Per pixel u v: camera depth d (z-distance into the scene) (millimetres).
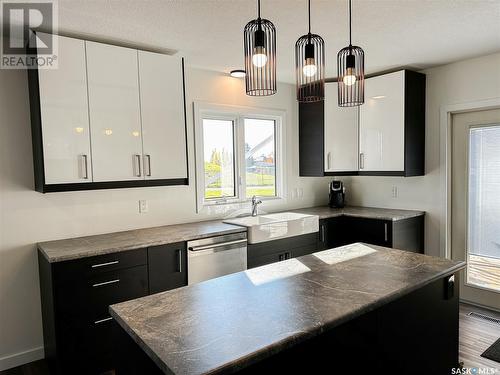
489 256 3492
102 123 2637
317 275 1880
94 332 2412
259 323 1326
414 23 2441
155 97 2887
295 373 1347
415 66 3611
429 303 1935
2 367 2588
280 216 3908
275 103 4141
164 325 1327
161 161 2941
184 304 1530
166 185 2980
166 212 3355
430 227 3850
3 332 2598
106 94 2646
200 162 3564
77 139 2533
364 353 1593
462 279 3697
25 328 2674
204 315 1409
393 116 3686
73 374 2348
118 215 3068
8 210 2582
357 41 2791
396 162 3684
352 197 4664
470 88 3428
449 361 2115
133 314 1436
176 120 3006
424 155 3838
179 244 2783
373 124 3875
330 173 4086
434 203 3801
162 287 2703
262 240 3273
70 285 2314
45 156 2414
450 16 2332
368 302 1503
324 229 3836
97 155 2623
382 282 1751
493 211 3447
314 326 1295
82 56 2535
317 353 1416
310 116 4215
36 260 2691
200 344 1178
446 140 3656
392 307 1708
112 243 2605
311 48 1636
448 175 3699
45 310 2559
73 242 2672
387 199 4246
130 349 1372
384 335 1674
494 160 3412
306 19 2330
